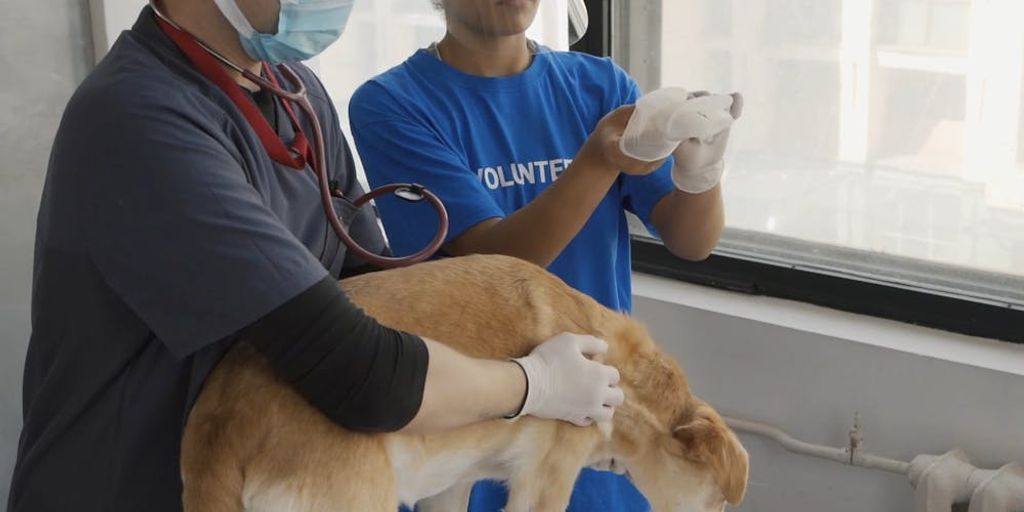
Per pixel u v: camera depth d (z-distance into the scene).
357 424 1.06
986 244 2.22
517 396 1.17
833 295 2.32
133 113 1.05
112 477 1.16
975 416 2.07
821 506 2.25
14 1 2.09
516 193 1.60
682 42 2.49
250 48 1.16
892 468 2.11
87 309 1.12
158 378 1.13
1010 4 2.07
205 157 1.05
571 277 1.62
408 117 1.54
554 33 1.83
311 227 1.28
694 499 1.34
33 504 1.20
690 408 1.37
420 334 1.19
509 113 1.61
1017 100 2.11
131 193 1.04
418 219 1.50
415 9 2.26
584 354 1.27
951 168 2.22
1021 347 2.13
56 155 1.09
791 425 2.27
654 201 1.64
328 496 1.07
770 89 2.39
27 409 1.22
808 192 2.40
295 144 1.26
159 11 1.16
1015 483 1.95
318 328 1.03
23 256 2.19
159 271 1.04
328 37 1.18
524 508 1.26
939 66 2.18
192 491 1.07
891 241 2.33
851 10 2.25
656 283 2.49
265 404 1.07
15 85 2.12
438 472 1.21
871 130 2.29
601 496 1.62
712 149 1.48
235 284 1.03
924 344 2.15
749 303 2.37
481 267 1.29
